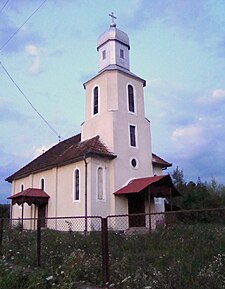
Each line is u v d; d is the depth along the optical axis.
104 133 23.05
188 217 11.50
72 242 10.40
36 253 9.20
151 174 24.20
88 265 7.36
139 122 24.62
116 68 24.31
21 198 24.59
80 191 21.64
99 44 26.64
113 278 6.54
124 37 26.39
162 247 8.20
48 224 24.14
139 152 23.84
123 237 9.90
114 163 21.98
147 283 5.73
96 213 20.64
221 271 5.60
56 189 24.42
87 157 21.42
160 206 24.09
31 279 6.55
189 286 5.32
